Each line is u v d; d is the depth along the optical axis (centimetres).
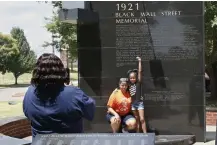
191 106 761
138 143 266
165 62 766
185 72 761
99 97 788
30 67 5566
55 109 299
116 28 779
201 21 752
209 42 1478
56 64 305
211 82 1827
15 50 5475
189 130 762
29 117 309
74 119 302
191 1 752
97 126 789
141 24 771
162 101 768
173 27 761
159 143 684
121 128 721
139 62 758
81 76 793
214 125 1009
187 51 758
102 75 786
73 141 276
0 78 6850
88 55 790
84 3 782
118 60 780
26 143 431
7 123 792
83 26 790
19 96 2794
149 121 771
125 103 716
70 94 300
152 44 768
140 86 744
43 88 303
